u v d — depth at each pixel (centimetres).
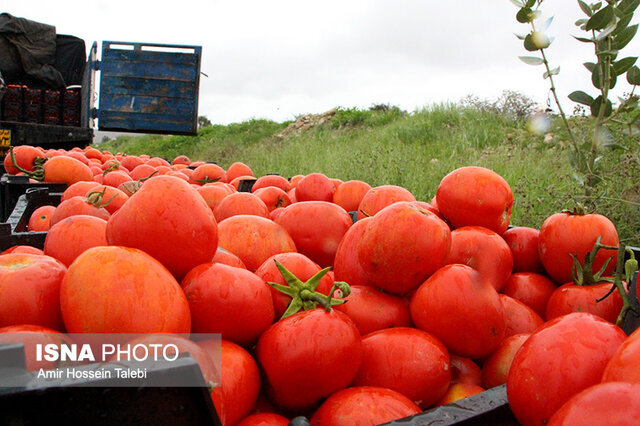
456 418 114
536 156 765
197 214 150
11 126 977
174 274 150
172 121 1205
